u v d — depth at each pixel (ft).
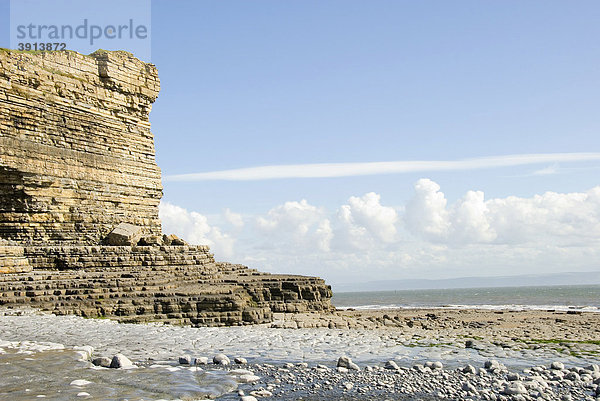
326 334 94.73
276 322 115.34
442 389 50.21
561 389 52.54
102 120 173.58
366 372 57.21
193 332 84.79
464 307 323.57
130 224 176.65
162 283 124.26
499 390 50.49
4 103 144.46
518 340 100.32
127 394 41.24
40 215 152.15
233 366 57.31
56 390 41.45
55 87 158.92
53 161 155.53
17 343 60.75
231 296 112.06
